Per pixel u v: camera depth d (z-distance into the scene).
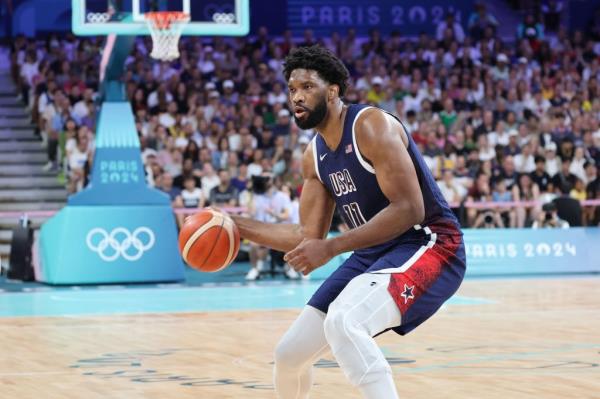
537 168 21.66
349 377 5.02
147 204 18.12
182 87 22.92
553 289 16.64
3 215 19.19
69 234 17.61
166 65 23.88
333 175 5.48
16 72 24.56
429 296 5.25
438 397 7.34
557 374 8.35
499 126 22.98
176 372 8.63
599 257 20.27
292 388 5.57
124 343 10.57
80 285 17.70
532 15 29.91
